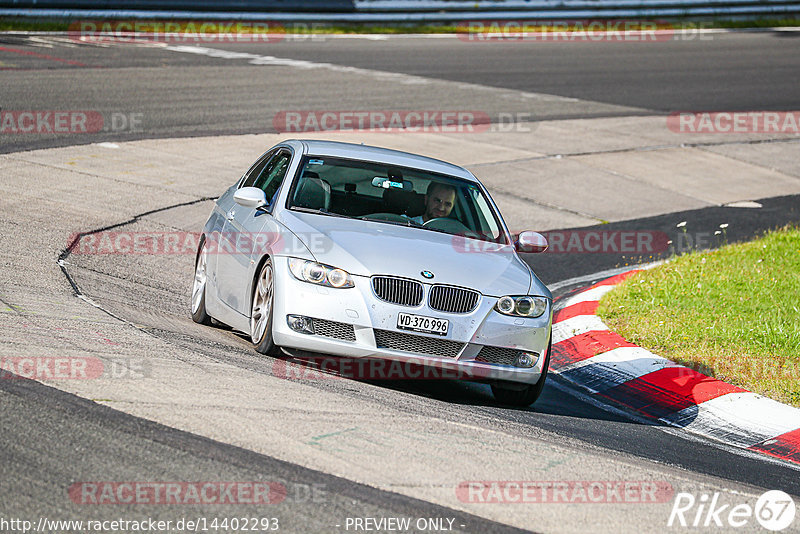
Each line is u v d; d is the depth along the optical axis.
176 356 24.73
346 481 17.92
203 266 32.47
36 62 83.50
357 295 25.25
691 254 49.16
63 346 23.89
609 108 90.38
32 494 15.82
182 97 75.50
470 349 25.77
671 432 27.17
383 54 109.94
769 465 24.98
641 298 40.28
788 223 60.22
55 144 56.69
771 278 43.97
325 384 24.62
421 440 20.92
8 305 27.20
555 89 97.38
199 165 56.59
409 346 25.47
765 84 107.94
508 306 26.27
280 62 97.94
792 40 141.88
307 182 29.27
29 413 19.09
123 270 36.72
